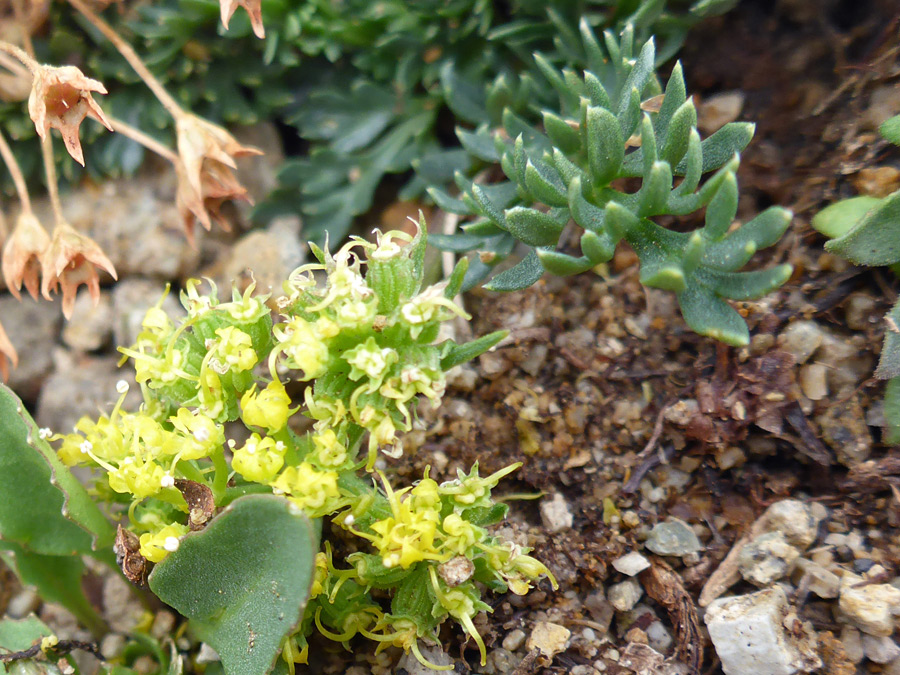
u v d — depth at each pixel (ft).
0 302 0.26
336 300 0.18
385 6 0.25
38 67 0.20
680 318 0.22
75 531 0.20
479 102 0.25
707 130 0.24
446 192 0.25
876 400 0.20
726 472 0.21
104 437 0.18
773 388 0.21
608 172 0.20
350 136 0.26
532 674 0.20
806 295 0.21
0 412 0.19
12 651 0.20
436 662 0.20
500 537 0.19
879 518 0.20
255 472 0.17
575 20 0.24
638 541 0.21
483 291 0.24
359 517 0.18
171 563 0.18
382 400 0.18
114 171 0.26
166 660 0.21
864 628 0.19
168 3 0.26
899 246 0.20
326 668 0.20
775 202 0.23
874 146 0.22
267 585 0.17
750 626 0.19
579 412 0.22
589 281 0.24
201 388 0.18
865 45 0.23
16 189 0.27
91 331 0.26
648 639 0.20
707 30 0.24
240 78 0.26
